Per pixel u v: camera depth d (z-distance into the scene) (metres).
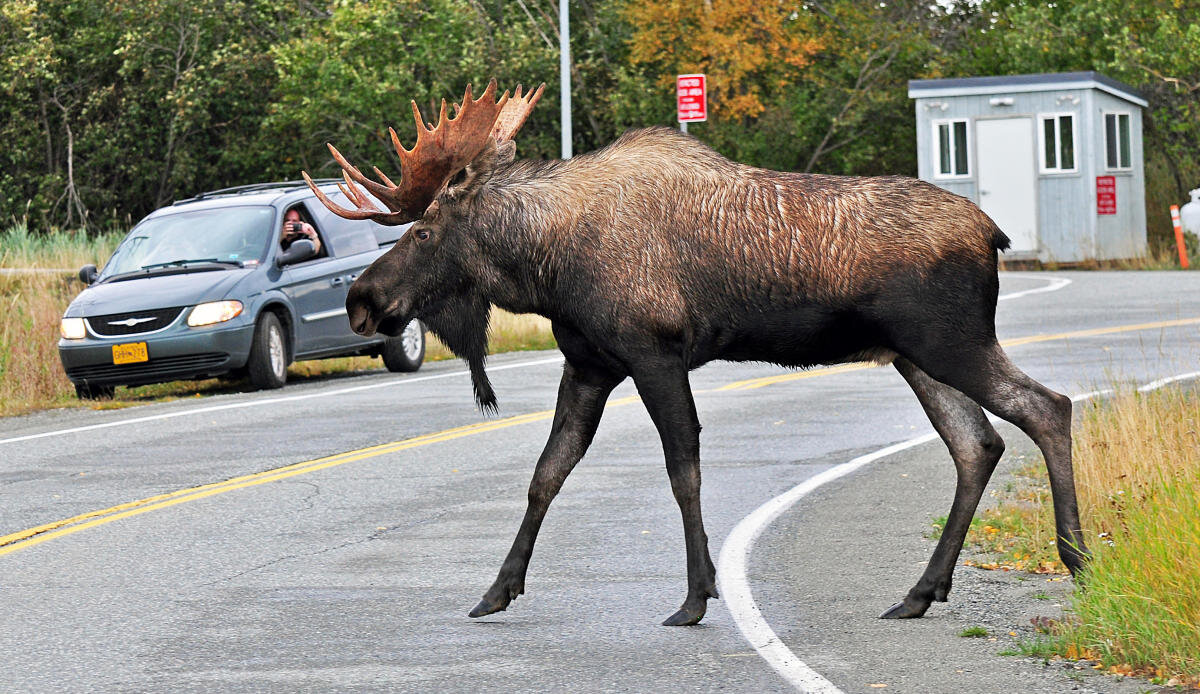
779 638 20.89
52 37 123.75
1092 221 99.81
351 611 23.03
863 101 117.38
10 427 46.94
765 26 112.50
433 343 69.25
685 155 21.69
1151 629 18.89
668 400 21.17
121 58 123.31
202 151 126.81
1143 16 113.94
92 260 80.44
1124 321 63.25
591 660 20.06
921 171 104.12
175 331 51.69
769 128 117.81
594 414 22.34
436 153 21.94
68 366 52.66
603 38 119.44
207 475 35.88
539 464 22.31
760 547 26.84
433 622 22.28
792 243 20.95
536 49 116.50
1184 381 43.97
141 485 34.75
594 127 118.62
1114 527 24.22
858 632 21.08
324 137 120.94
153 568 26.36
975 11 131.25
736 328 21.30
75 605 23.80
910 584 23.88
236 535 29.02
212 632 21.94
